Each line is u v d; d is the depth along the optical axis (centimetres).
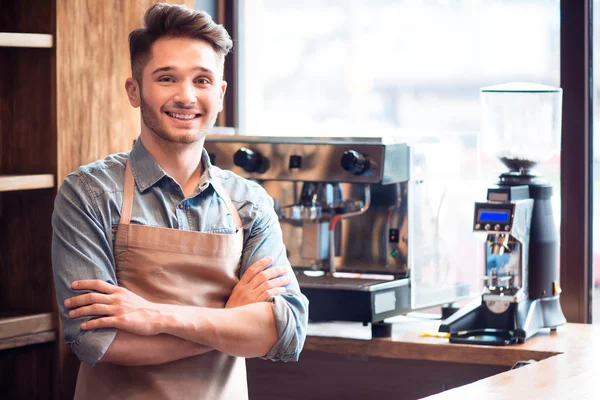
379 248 377
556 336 359
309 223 379
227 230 259
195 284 252
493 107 369
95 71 352
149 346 238
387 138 362
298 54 496
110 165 253
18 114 349
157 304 240
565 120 394
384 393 366
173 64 242
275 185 392
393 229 372
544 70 439
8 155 352
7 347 327
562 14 393
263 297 254
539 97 363
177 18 244
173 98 243
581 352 325
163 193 253
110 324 234
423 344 347
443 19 480
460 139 392
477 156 397
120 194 249
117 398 247
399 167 362
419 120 495
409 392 362
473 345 343
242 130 446
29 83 346
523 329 346
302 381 379
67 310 240
